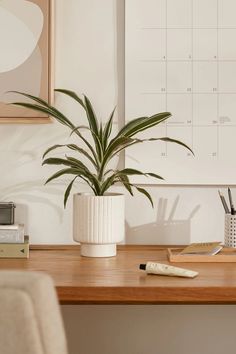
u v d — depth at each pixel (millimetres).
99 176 1761
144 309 2041
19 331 789
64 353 833
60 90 1747
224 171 1942
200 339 2037
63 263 1690
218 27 1925
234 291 1385
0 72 1918
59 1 1940
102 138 1755
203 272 1565
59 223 1974
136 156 1942
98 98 1950
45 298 794
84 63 1948
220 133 1938
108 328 2043
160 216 1973
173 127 1938
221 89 1934
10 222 1794
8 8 1912
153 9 1921
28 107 1749
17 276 805
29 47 1915
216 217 1969
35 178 1966
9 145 1961
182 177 1942
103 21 1941
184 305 2045
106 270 1590
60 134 1956
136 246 1961
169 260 1717
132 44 1926
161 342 2039
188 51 1930
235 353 2029
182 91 1934
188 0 1920
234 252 1792
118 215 1764
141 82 1932
